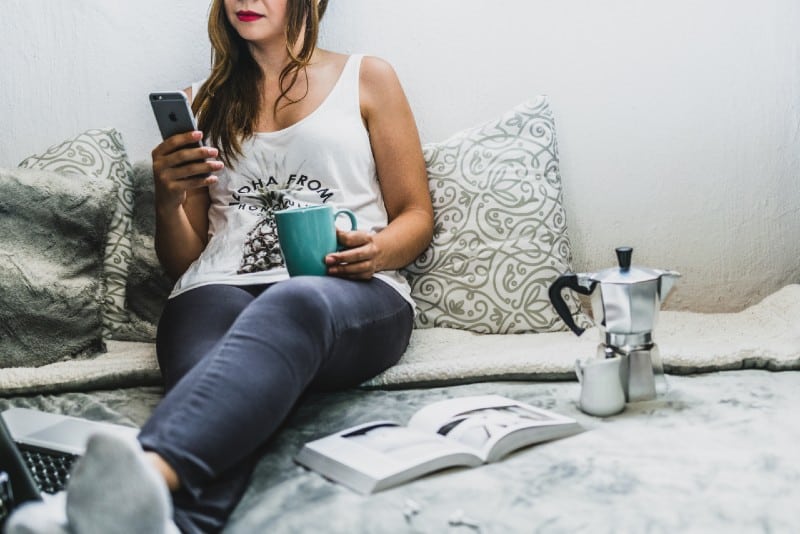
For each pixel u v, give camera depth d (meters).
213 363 0.98
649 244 1.83
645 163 1.80
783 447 1.03
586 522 0.88
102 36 1.85
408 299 1.45
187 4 1.84
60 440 1.10
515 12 1.78
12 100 1.89
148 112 1.88
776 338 1.48
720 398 1.22
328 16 1.83
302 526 0.91
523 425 1.09
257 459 1.09
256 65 1.58
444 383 1.36
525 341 1.57
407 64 1.83
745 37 1.73
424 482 0.99
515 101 1.81
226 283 1.39
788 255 1.81
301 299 1.08
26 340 1.51
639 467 1.00
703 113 1.77
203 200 1.57
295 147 1.50
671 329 1.61
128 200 1.77
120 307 1.69
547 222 1.67
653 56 1.76
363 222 1.50
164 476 0.88
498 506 0.93
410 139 1.57
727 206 1.80
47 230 1.57
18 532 0.79
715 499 0.91
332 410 1.25
